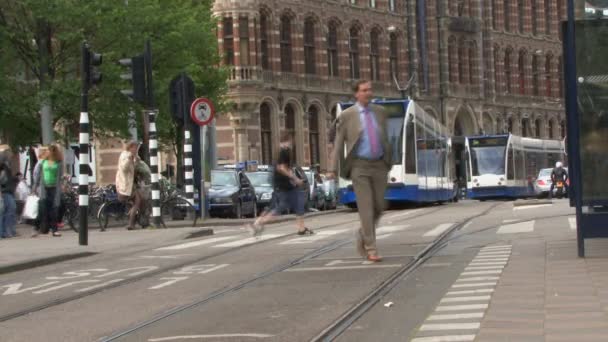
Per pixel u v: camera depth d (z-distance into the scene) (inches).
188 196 1237.1
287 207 884.6
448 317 390.3
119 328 413.1
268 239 853.8
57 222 1047.6
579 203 543.5
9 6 1487.5
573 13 528.1
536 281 469.1
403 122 1578.5
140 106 1536.7
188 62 1660.9
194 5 1968.5
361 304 437.1
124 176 1085.1
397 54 2950.3
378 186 591.8
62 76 1542.8
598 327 351.3
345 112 588.4
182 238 925.8
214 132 1680.6
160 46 1592.0
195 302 475.5
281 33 2513.5
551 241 659.4
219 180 1582.2
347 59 2714.1
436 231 835.4
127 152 1089.4
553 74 3873.0
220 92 2066.9
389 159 591.2
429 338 351.3
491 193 2230.6
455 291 456.8
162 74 1622.8
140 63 1051.9
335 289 490.6
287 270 585.0
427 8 3105.3
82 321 438.6
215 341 369.4
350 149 585.3
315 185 1930.4
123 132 1583.4
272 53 2460.6
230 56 2356.1
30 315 469.7
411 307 426.0
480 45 3344.0
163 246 836.6
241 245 799.1
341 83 2691.9
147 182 1108.5
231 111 2255.2
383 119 591.5
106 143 1696.6
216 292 506.9
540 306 401.4
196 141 1278.3
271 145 2469.2
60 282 594.9
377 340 357.7
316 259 640.4
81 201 859.4
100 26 1494.8
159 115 1609.3
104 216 1130.0
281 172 876.6
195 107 1224.8
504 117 3531.0
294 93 2527.1
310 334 374.6
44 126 1483.8
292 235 892.0
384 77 2871.6
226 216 1583.4
